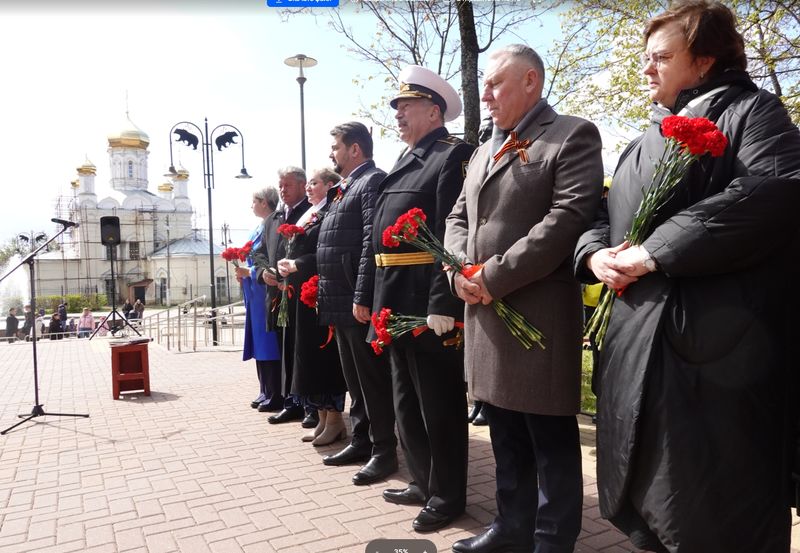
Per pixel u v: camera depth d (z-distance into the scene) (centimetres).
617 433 177
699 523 161
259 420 545
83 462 429
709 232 160
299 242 452
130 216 5994
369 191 365
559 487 235
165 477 390
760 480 158
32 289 602
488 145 262
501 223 239
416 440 324
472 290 236
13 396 718
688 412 163
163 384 762
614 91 970
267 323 492
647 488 170
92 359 1134
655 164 188
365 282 342
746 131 171
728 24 188
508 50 246
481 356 242
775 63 784
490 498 336
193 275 5781
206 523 315
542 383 228
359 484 363
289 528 305
